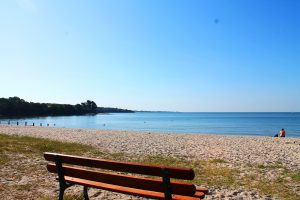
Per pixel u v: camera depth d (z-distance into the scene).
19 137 25.11
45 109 182.50
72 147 19.41
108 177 5.53
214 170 12.36
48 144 19.66
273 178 11.05
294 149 22.97
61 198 6.21
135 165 5.02
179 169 4.54
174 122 130.62
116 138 32.47
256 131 72.31
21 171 10.45
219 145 25.70
